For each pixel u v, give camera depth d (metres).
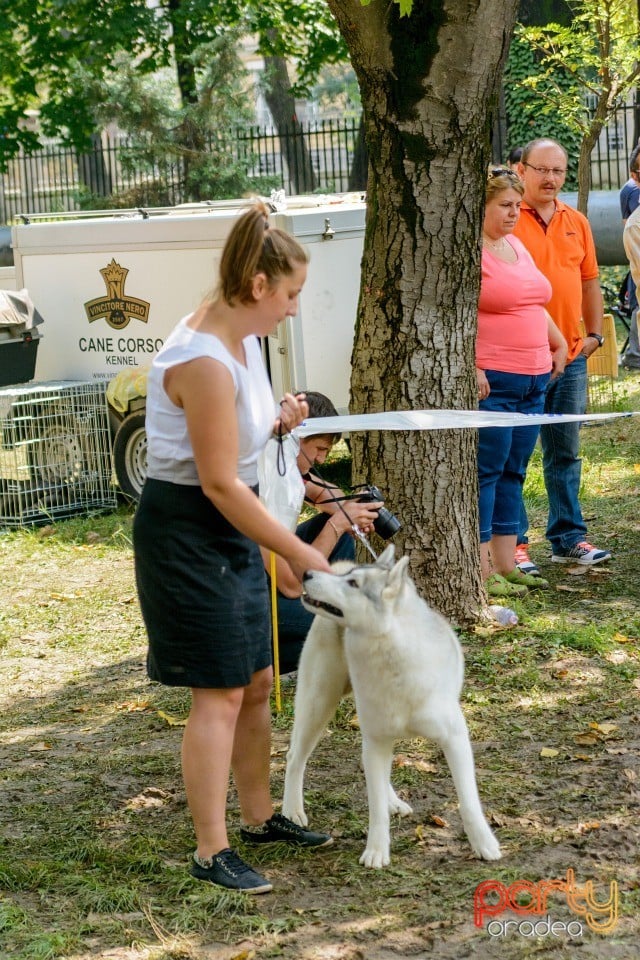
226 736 3.52
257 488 3.50
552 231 6.98
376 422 4.59
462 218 5.57
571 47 12.54
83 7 21.38
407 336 5.66
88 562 8.65
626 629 6.07
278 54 23.86
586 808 4.09
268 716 3.84
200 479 3.24
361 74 5.41
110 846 4.02
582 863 3.68
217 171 19.59
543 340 6.49
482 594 6.11
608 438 10.85
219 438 3.19
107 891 3.59
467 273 5.67
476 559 6.06
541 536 8.14
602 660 5.63
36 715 5.61
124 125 19.59
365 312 5.76
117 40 20.91
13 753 5.08
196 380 3.18
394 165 5.48
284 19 22.80
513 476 6.73
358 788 4.39
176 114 19.89
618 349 14.39
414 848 3.87
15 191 26.98
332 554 5.19
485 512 6.47
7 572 8.48
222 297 3.24
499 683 5.39
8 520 9.77
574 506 7.34
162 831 4.14
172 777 4.65
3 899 3.62
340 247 9.65
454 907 3.43
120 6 21.23
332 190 22.27
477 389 5.92
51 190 26.03
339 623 3.52
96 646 6.68
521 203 6.56
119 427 9.95
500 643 5.84
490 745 4.73
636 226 7.41
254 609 3.50
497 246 6.39
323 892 3.59
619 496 8.91
